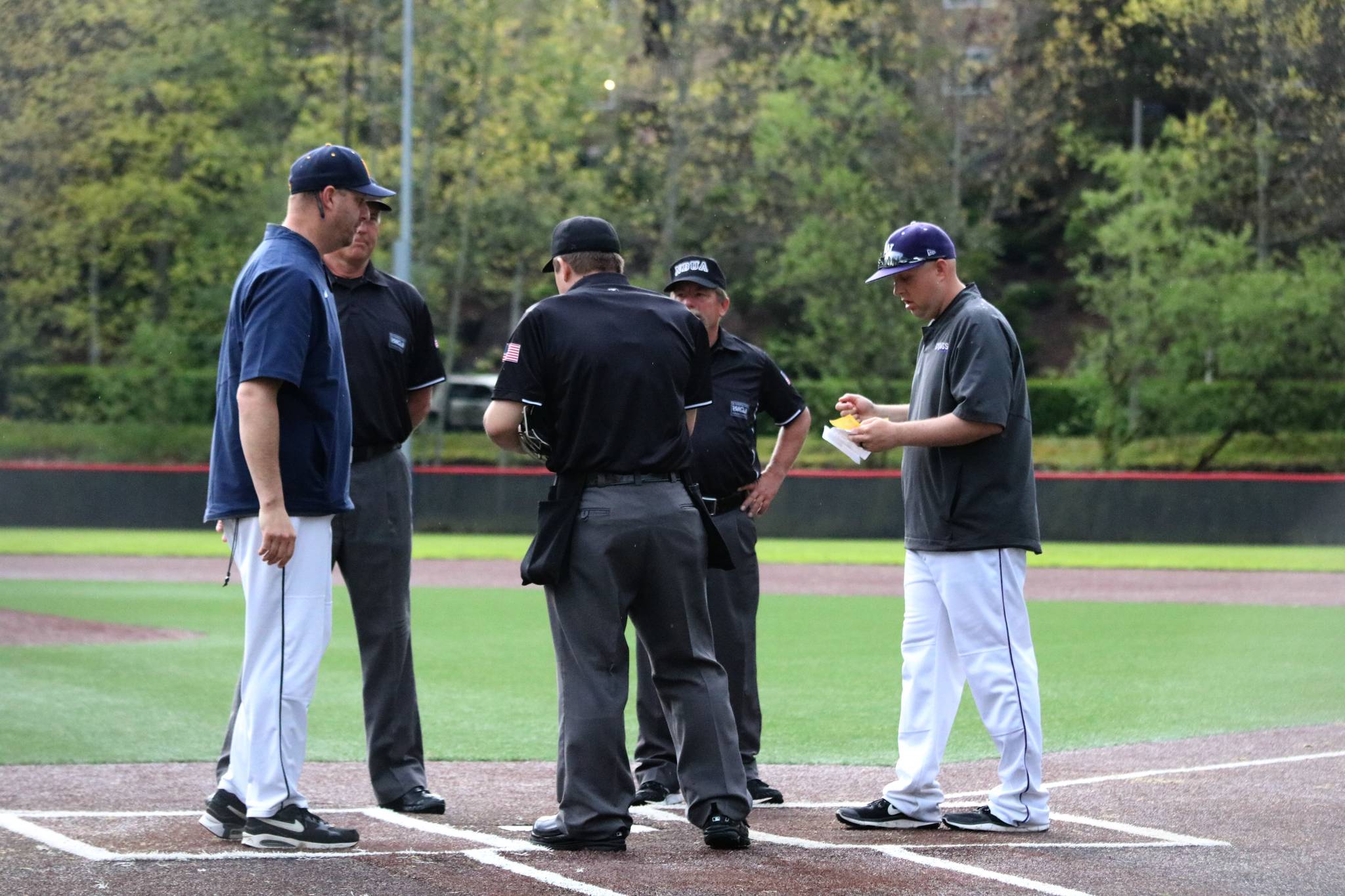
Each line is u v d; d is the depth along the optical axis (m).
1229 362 63.47
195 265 68.50
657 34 69.69
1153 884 8.77
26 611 27.12
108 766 13.06
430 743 14.84
